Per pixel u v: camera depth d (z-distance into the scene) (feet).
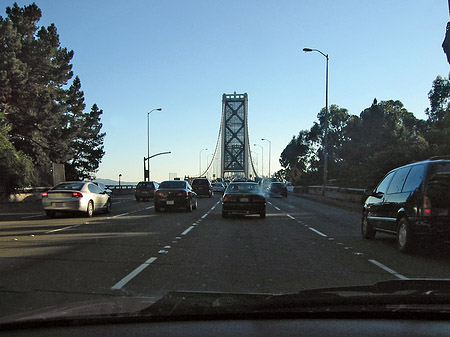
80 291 18.40
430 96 187.01
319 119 205.98
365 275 22.08
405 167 31.48
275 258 27.17
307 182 171.32
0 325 11.69
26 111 120.78
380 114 167.63
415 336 10.65
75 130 137.39
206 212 67.56
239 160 517.14
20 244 32.45
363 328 11.24
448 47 54.29
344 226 48.06
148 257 27.22
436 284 14.83
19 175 87.86
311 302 12.66
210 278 21.20
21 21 121.90
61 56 133.80
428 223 26.61
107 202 65.36
